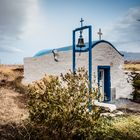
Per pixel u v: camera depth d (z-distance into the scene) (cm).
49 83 751
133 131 914
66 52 1711
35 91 754
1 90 1383
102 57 1705
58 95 725
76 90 748
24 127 729
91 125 743
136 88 1953
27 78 2056
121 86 1861
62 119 720
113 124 987
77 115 724
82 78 770
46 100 728
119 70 1858
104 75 1759
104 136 830
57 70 1775
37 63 1964
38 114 736
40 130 747
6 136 715
